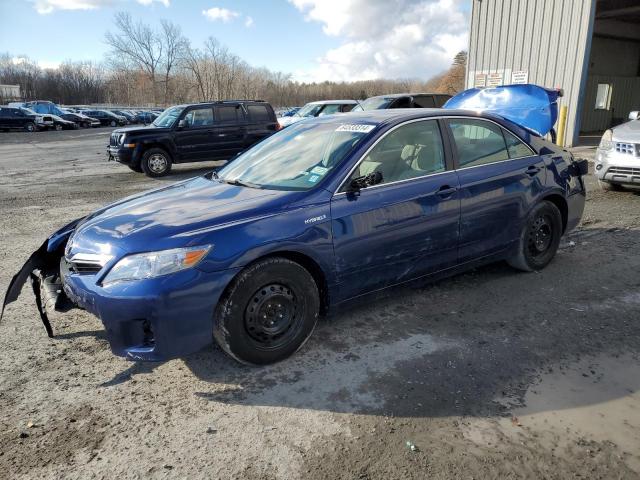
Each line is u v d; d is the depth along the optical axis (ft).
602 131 68.74
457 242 13.17
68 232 11.85
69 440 8.39
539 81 50.01
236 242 9.68
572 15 46.21
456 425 8.62
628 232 20.04
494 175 13.83
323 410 9.11
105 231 10.12
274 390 9.75
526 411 8.97
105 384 10.07
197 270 9.30
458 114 13.76
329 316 11.51
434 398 9.39
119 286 9.18
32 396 9.66
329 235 10.78
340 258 11.03
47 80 269.23
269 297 10.19
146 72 217.56
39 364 10.84
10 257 18.38
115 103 257.34
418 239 12.29
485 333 11.88
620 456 7.86
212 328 9.69
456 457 7.86
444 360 10.72
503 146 14.57
